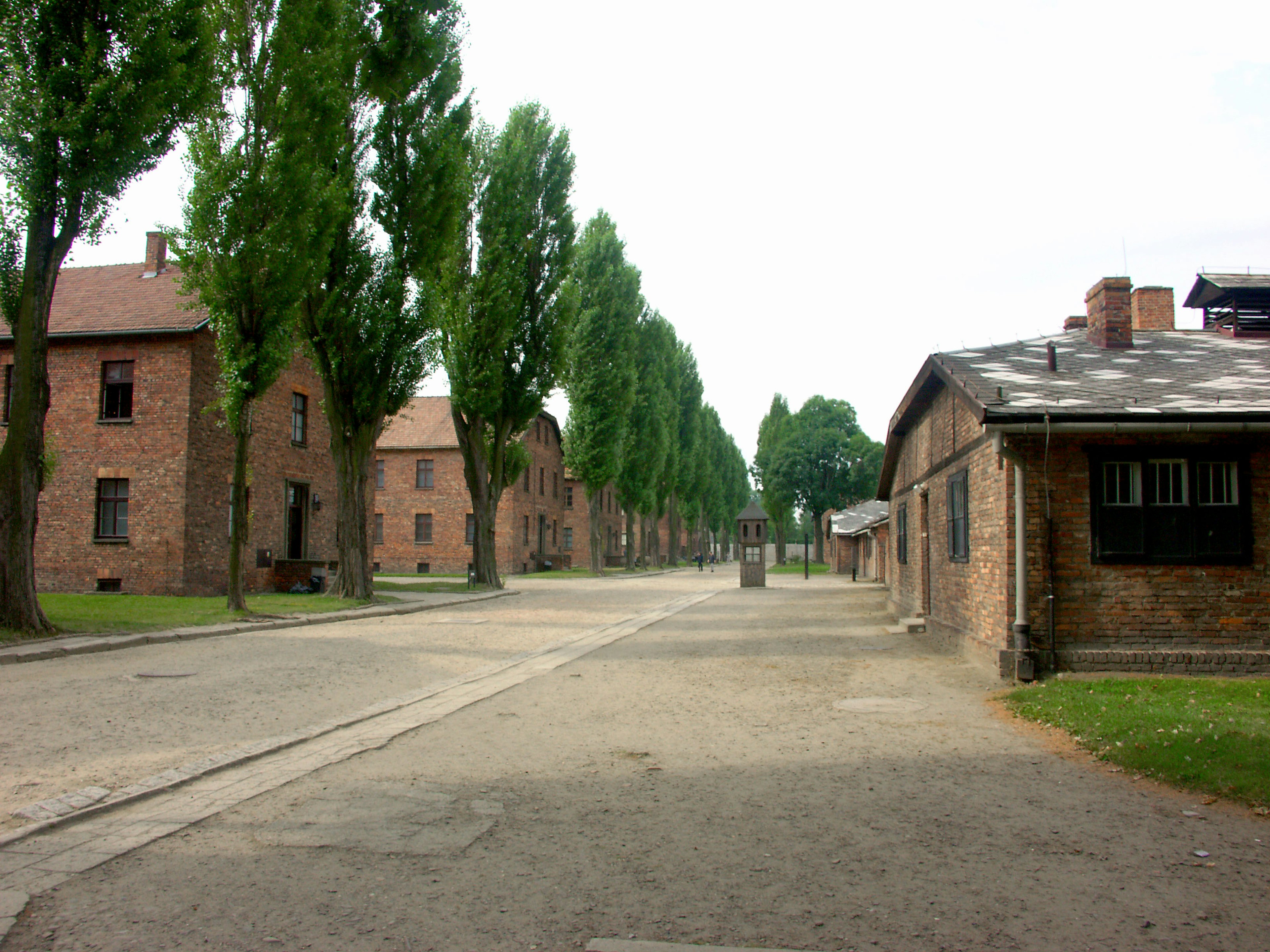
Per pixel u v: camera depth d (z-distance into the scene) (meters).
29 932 3.59
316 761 6.56
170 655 12.70
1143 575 10.14
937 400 15.16
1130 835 4.89
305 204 18.25
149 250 28.00
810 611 22.41
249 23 18.48
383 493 48.88
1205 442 10.16
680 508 76.31
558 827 4.99
